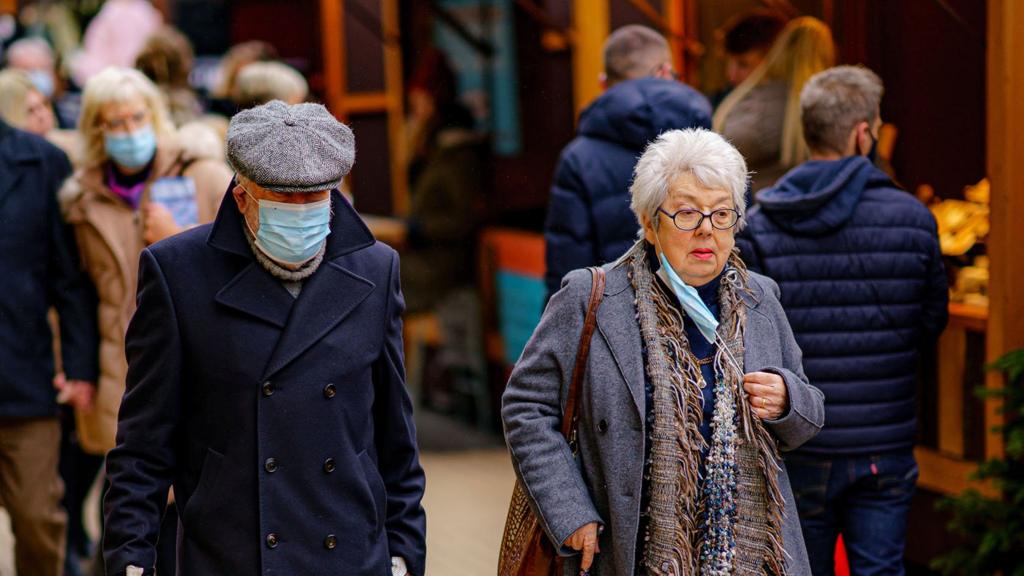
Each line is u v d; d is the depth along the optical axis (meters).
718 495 9.16
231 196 8.95
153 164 14.64
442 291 25.77
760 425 9.22
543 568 9.51
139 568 8.71
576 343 9.42
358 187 27.19
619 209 14.80
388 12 26.64
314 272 9.01
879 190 12.27
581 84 23.53
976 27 16.16
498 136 25.31
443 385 26.33
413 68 26.41
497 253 25.12
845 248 12.09
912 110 17.09
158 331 8.81
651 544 9.16
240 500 8.80
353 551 8.96
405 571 9.42
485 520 19.67
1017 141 13.81
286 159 8.40
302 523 8.83
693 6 21.45
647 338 9.26
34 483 15.11
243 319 8.84
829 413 12.06
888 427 12.16
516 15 24.69
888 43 17.27
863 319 12.12
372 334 9.10
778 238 12.14
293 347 8.82
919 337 12.42
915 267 12.18
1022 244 13.90
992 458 13.67
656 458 9.13
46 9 29.56
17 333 14.77
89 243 14.83
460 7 25.36
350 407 9.01
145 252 8.94
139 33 29.17
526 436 9.48
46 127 19.16
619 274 9.53
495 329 25.34
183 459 9.05
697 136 9.29
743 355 9.31
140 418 8.87
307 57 28.98
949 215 16.33
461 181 25.50
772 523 9.21
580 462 9.50
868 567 12.09
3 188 14.73
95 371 15.05
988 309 14.12
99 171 14.78
